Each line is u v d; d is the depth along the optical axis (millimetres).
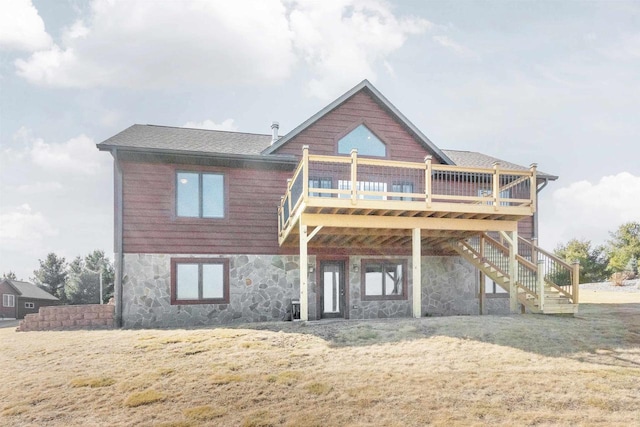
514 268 11055
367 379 5832
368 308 13320
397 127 14219
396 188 13977
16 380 6105
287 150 13281
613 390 5453
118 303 11523
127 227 11875
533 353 6957
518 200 10742
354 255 13367
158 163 12242
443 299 13953
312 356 6859
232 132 15836
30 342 8750
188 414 4848
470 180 14531
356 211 10070
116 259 11719
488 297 14422
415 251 10508
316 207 9508
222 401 5184
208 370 6270
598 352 7062
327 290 13211
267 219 12914
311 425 4562
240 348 7383
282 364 6484
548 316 10078
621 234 31750
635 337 7977
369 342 7605
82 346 8031
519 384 5637
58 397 5414
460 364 6434
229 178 12750
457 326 8547
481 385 5602
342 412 4852
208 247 12383
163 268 11992
